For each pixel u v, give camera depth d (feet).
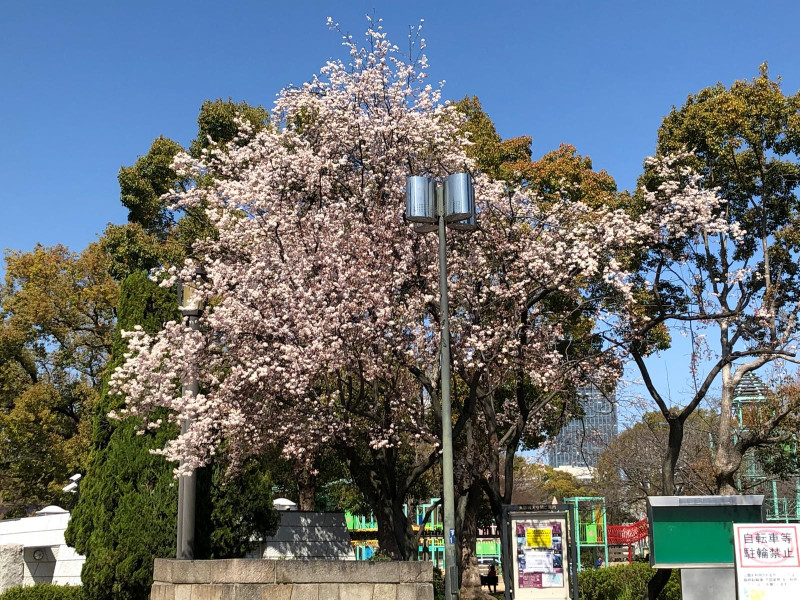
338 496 102.83
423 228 38.14
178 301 45.37
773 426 58.54
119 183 86.84
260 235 45.52
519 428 49.39
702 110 60.34
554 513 40.57
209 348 43.34
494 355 45.88
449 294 47.70
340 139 47.85
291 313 40.75
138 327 44.34
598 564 118.83
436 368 49.90
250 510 46.21
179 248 79.15
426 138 48.16
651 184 58.90
